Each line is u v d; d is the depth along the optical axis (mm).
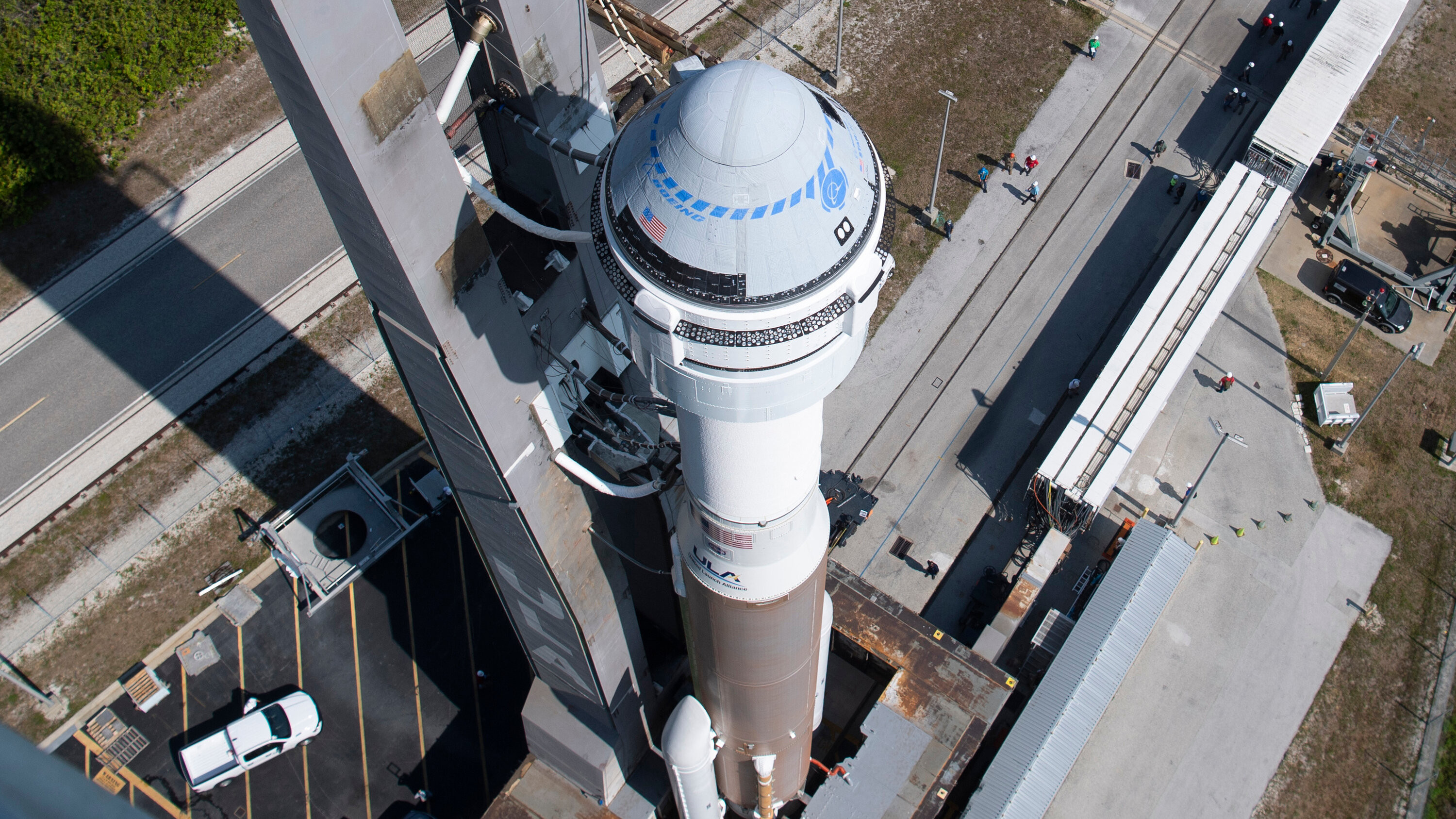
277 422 47469
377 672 41656
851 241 16406
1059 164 53969
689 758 27109
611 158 17391
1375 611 42062
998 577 42531
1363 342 48562
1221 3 59469
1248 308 49375
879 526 44500
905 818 33250
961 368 48250
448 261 19672
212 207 53312
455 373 21328
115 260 51844
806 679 27891
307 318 50156
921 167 53875
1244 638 41500
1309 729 39594
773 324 16484
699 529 22922
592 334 25844
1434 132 55094
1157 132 54906
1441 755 38906
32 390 48312
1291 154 49969
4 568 44031
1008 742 37094
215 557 44156
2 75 54031
